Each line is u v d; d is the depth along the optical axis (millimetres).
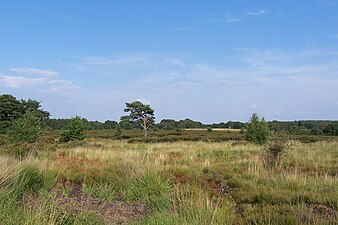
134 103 60750
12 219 5477
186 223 5781
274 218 6363
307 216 6504
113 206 7871
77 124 33156
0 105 49781
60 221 5637
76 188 9758
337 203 7434
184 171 11383
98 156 16516
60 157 15617
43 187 9117
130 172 10008
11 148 15039
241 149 23734
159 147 27719
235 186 9953
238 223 6469
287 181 9672
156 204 7621
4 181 7863
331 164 14477
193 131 71500
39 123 25969
